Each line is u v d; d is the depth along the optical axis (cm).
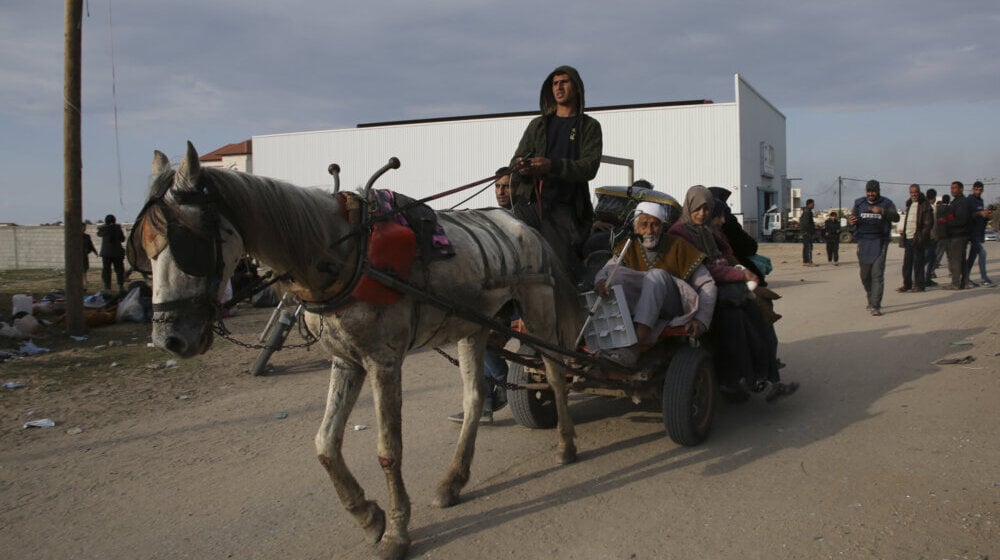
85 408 658
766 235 4384
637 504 415
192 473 489
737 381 548
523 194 523
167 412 647
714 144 3866
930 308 1112
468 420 450
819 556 340
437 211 452
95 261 2833
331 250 346
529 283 462
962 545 344
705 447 512
